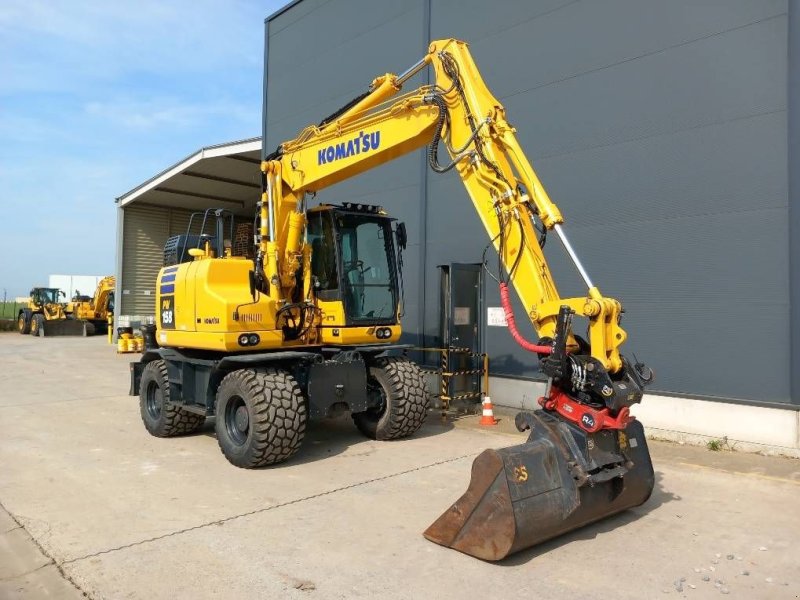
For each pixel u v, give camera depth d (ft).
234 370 22.67
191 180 62.13
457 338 30.17
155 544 14.32
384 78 21.86
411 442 24.77
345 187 39.75
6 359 59.26
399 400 24.40
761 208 22.43
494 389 30.96
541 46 29.27
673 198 24.72
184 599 11.77
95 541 14.51
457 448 23.71
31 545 14.26
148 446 24.18
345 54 39.70
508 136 17.19
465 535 13.70
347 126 22.86
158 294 27.50
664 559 13.56
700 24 24.07
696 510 16.66
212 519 15.92
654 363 25.07
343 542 14.43
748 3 22.81
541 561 13.43
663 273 24.94
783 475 19.79
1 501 17.37
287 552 13.87
